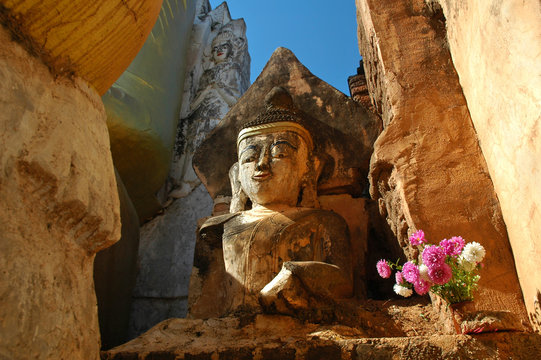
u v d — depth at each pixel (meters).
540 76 2.15
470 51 3.15
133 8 2.17
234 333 3.13
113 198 2.19
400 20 3.90
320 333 2.95
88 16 1.98
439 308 3.14
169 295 6.27
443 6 3.72
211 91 7.86
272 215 4.25
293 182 4.45
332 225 4.19
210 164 5.44
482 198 3.06
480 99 3.08
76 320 1.90
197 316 4.22
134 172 6.30
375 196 3.84
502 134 2.74
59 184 1.84
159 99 6.77
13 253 1.60
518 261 2.73
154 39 7.05
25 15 1.81
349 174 4.82
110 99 5.90
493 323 2.30
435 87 3.55
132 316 6.19
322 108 5.23
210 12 9.30
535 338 2.27
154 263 6.51
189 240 6.57
